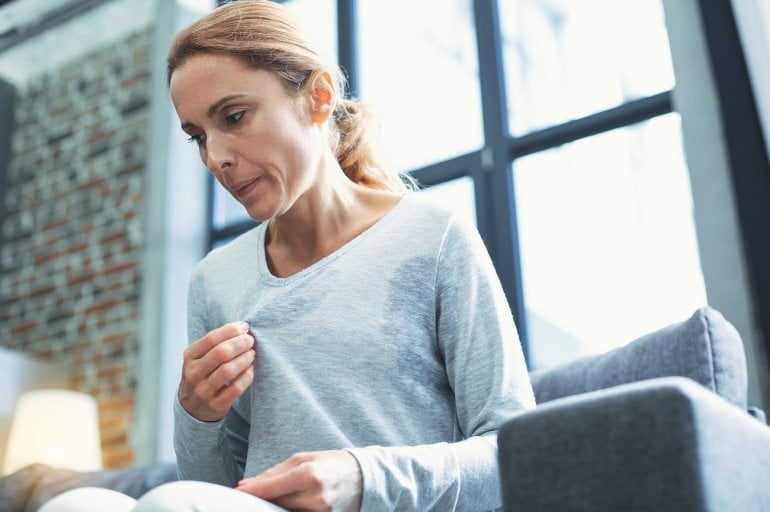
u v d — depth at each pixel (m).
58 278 5.20
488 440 0.98
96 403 4.76
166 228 4.82
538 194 4.06
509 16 4.47
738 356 1.42
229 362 1.03
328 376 1.09
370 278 1.14
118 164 5.20
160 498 0.72
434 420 1.09
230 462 1.17
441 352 1.14
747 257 3.17
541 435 0.72
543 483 0.71
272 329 1.14
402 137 4.55
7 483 2.49
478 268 1.15
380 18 4.84
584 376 1.64
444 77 4.54
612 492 0.68
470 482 0.92
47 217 5.40
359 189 1.26
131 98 5.29
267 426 1.08
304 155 1.12
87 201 5.25
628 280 3.72
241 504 0.74
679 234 3.65
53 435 4.26
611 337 3.69
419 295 1.13
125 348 4.77
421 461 0.87
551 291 3.89
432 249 1.15
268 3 1.16
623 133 3.90
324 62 1.17
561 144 4.05
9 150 5.70
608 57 4.10
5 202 5.59
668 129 3.78
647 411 0.68
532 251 3.99
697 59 3.49
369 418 1.06
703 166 3.33
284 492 0.78
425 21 4.70
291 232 1.21
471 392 1.07
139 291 4.85
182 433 1.09
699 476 0.65
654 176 3.78
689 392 0.68
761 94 3.15
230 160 1.08
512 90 4.33
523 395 1.05
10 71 5.82
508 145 4.16
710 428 0.68
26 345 5.17
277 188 1.10
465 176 4.27
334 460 0.81
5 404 4.52
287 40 1.13
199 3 5.29
